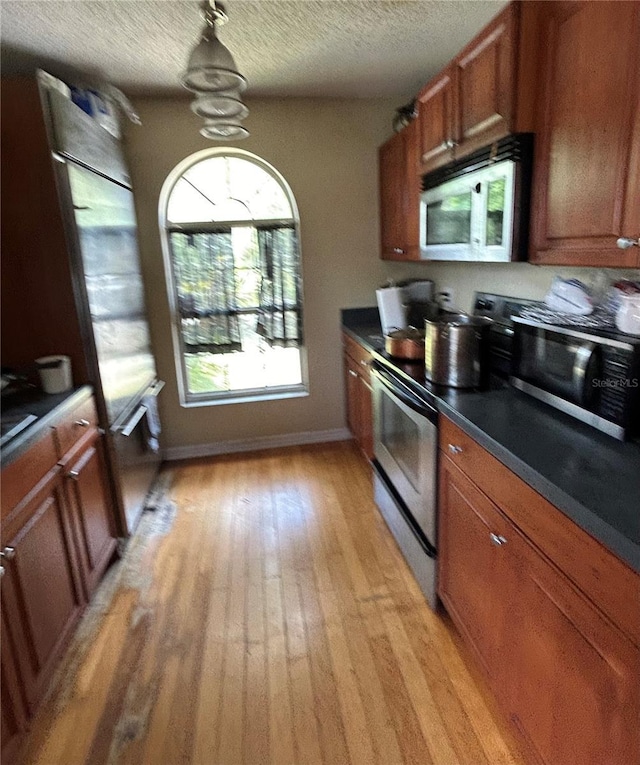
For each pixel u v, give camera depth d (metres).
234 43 2.32
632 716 0.90
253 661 1.77
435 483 1.82
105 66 2.53
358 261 3.53
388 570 2.24
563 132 1.43
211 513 2.80
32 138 1.97
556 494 1.06
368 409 2.95
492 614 1.45
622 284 1.49
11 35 2.16
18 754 1.43
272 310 3.51
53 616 1.69
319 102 3.25
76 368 2.20
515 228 1.63
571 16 1.36
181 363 3.54
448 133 2.10
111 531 2.37
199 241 3.33
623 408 1.26
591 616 0.99
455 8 2.04
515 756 1.42
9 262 2.08
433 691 1.63
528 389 1.67
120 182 2.77
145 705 1.62
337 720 1.55
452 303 2.99
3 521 1.41
